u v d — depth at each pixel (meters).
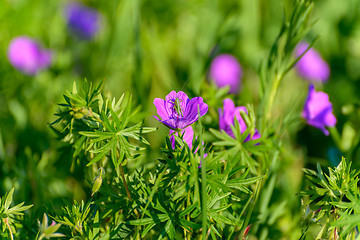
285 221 0.52
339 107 0.66
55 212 0.45
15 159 0.57
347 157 0.55
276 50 0.52
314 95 0.55
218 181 0.38
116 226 0.42
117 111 0.47
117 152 0.40
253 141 0.43
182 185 0.39
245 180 0.41
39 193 0.53
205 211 0.36
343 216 0.40
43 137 0.58
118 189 0.44
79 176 0.52
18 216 0.44
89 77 0.66
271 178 0.50
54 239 0.43
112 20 0.67
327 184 0.44
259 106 0.52
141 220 0.39
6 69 0.67
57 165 0.51
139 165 0.50
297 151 0.59
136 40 0.61
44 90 0.63
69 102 0.41
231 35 0.71
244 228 0.44
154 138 0.56
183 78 0.66
